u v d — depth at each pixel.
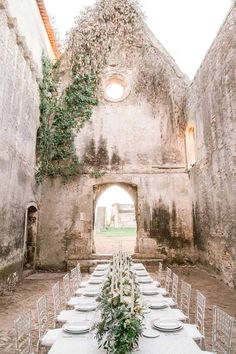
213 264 10.40
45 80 13.27
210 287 8.88
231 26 8.70
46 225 12.65
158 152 13.41
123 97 14.02
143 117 13.80
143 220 12.77
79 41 14.37
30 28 11.61
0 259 8.36
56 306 5.22
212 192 10.35
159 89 14.03
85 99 13.80
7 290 8.68
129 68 14.31
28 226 12.46
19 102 9.94
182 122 13.69
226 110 8.99
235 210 8.53
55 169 13.07
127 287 3.28
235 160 8.44
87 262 12.10
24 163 10.62
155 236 12.63
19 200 10.12
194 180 12.38
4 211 8.69
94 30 14.49
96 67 14.21
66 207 12.82
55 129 13.48
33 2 12.15
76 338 3.21
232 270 8.78
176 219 12.77
